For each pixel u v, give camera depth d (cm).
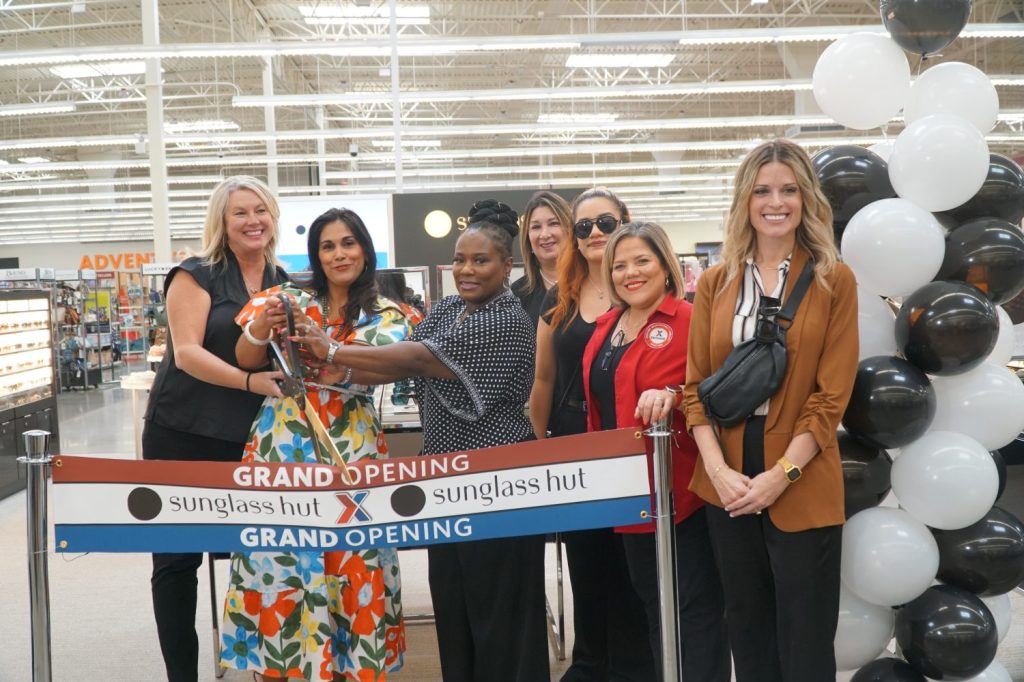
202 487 182
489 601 209
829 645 183
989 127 223
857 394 199
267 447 213
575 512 180
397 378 203
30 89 1553
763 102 1773
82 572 425
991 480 201
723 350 188
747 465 184
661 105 1806
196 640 250
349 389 212
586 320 239
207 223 239
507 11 1278
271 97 1133
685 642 209
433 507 182
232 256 240
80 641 334
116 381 1455
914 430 197
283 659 208
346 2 1223
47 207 2323
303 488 183
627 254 212
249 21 1302
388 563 220
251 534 184
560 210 280
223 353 229
